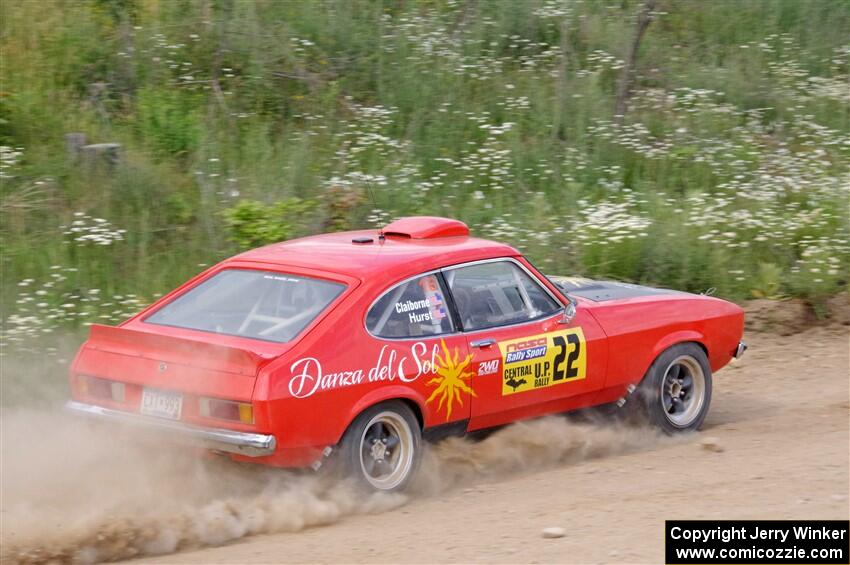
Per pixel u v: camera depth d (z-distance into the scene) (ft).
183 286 48.88
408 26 112.88
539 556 37.42
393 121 99.81
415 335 45.52
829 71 126.93
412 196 86.22
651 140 105.19
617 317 53.47
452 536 40.04
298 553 38.42
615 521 41.47
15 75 92.53
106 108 94.02
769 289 82.53
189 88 98.58
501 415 49.01
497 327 48.60
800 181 98.94
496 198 88.63
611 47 119.96
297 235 78.48
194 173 85.35
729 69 121.08
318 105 100.42
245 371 40.91
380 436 44.75
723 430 57.82
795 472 47.88
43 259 71.15
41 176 80.69
